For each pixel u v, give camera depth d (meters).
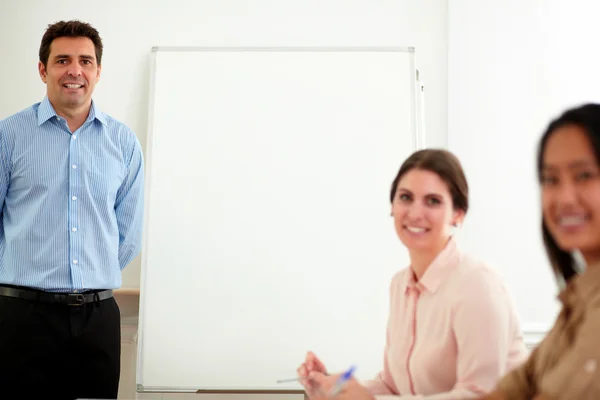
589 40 3.19
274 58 3.18
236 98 3.17
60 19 3.26
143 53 3.25
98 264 2.36
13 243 2.28
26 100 3.24
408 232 1.53
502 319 1.40
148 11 3.26
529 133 3.18
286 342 3.05
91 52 2.34
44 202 2.29
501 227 3.17
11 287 2.25
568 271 1.11
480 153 3.19
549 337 1.10
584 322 0.95
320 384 1.55
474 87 3.20
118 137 2.46
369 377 3.02
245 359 3.04
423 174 1.53
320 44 3.23
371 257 3.09
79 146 2.36
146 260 3.09
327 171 3.13
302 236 3.10
